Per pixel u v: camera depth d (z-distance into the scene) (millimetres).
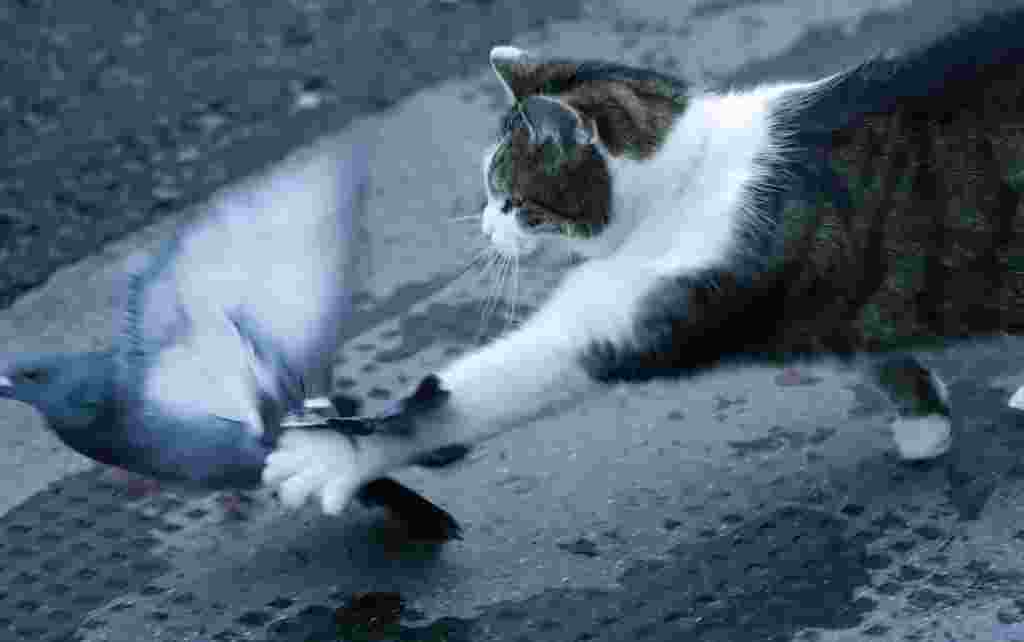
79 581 5094
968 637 4668
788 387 5730
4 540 5266
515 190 4969
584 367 4848
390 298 6379
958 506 5129
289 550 5148
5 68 7992
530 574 5012
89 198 7105
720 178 4875
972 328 4961
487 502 5309
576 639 4770
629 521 5195
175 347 4707
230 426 4754
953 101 4832
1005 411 5484
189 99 7719
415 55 7926
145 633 4883
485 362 4840
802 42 7816
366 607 4922
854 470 5320
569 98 4898
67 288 6562
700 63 7719
